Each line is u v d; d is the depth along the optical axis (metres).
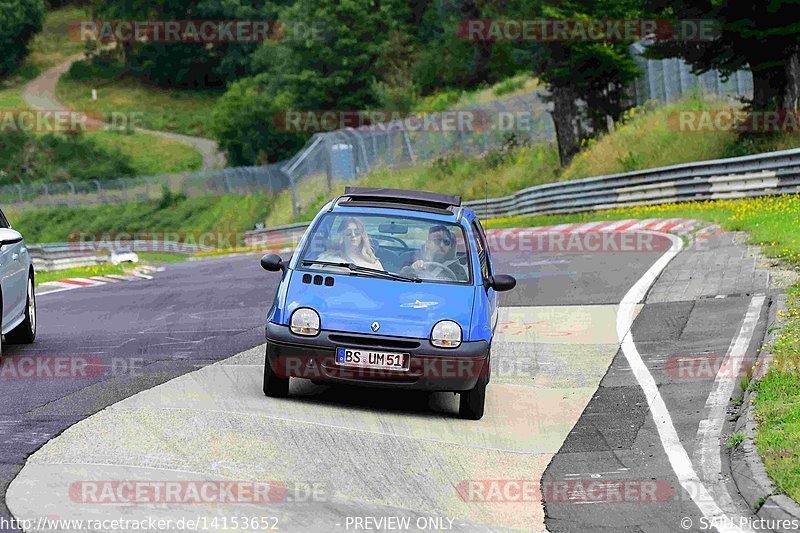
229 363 30.14
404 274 25.91
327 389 26.62
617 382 27.84
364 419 23.61
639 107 128.50
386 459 20.41
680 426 23.05
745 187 77.44
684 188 84.75
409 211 27.48
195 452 20.02
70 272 85.31
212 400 24.64
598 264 54.38
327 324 24.14
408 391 27.09
